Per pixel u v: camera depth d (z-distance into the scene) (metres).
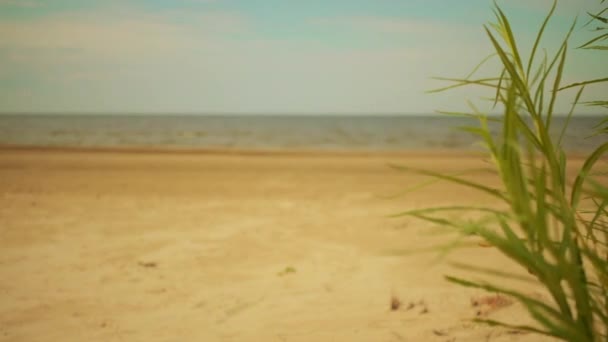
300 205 8.05
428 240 5.23
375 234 5.70
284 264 4.47
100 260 4.69
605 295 0.84
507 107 0.77
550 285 0.76
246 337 2.70
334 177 12.53
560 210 0.81
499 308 2.76
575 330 0.74
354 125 96.00
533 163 0.76
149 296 3.59
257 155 20.67
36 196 9.09
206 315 3.15
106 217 7.00
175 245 5.30
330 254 4.82
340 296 3.43
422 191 9.58
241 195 9.30
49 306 3.39
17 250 5.09
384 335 2.53
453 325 2.55
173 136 45.38
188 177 12.43
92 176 12.48
